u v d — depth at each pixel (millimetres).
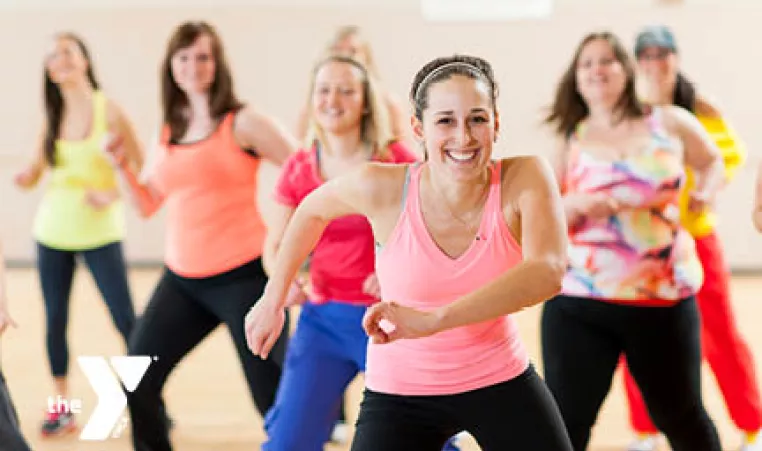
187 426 3916
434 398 2000
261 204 7238
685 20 6957
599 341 2693
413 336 1804
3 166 7465
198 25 3037
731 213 7070
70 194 3908
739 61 6953
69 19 7332
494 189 1920
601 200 2668
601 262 2672
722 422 3943
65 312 3914
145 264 7543
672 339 2654
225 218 2975
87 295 6598
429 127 1876
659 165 2709
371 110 2670
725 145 3533
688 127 2822
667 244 2672
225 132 2994
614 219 2689
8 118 7410
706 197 2914
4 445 2311
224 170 2984
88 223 3887
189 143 3002
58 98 3879
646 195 2678
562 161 2912
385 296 2037
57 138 3891
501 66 7129
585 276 2682
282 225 2717
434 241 1946
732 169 3553
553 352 2725
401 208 1972
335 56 2697
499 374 1985
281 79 7352
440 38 7199
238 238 2973
